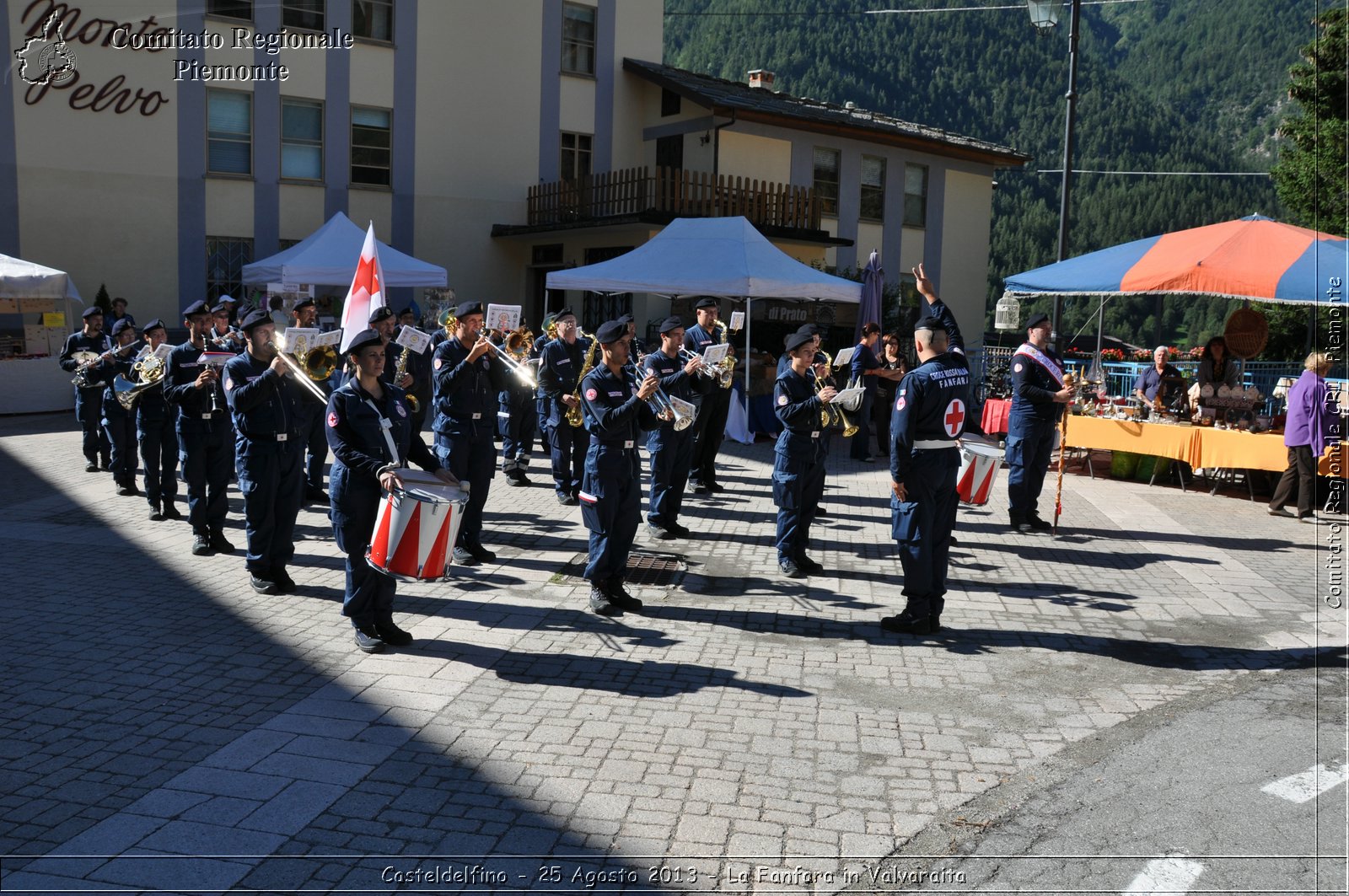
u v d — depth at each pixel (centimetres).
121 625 697
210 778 479
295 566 870
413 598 778
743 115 2422
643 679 627
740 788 488
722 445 1691
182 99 2197
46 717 542
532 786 481
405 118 2441
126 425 1143
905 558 730
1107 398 1507
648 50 2756
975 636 735
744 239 1584
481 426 866
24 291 1759
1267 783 508
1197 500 1299
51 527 984
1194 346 7638
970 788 497
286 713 556
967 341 3069
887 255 2845
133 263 2177
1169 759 534
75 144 2098
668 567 890
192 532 983
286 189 2327
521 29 2561
